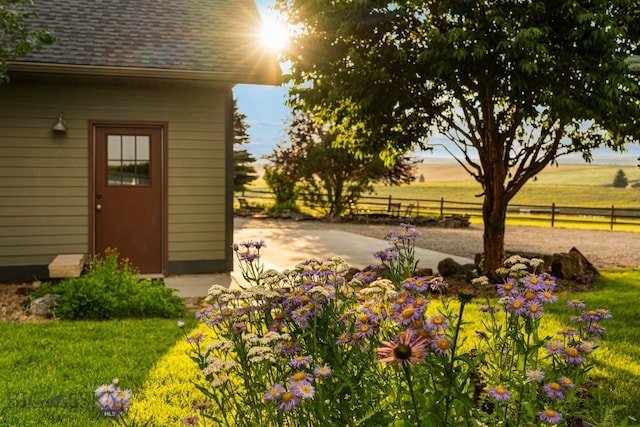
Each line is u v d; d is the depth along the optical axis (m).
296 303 2.70
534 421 2.34
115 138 9.61
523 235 20.22
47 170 9.33
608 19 7.20
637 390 4.30
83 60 8.77
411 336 1.99
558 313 7.04
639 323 6.71
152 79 9.08
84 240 9.51
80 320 6.74
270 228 19.41
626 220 32.31
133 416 3.76
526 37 7.01
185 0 11.29
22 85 9.17
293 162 25.17
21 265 9.29
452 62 7.66
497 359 2.85
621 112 7.96
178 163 9.83
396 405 2.38
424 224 22.89
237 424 2.66
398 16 8.30
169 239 9.84
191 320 6.71
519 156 9.34
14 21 7.65
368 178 23.88
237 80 9.25
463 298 2.05
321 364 2.48
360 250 13.47
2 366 4.90
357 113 9.36
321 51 8.63
